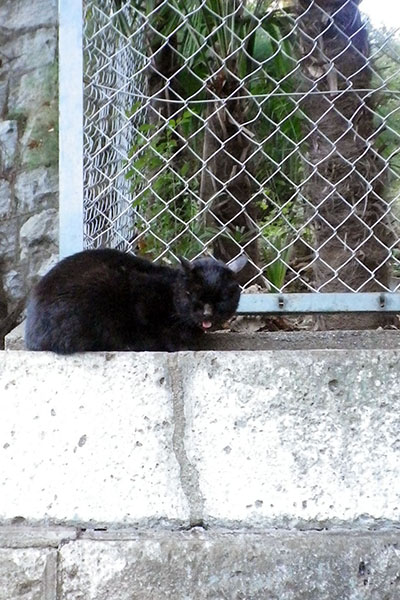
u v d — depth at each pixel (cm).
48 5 535
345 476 242
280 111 372
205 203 336
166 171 358
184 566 236
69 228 296
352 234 348
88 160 302
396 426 242
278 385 244
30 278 531
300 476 243
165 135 370
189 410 246
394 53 328
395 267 361
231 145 385
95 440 247
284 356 245
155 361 247
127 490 246
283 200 379
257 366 244
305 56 338
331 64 324
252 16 350
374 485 242
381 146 345
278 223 369
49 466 248
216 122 382
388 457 242
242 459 244
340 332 320
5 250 533
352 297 301
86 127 300
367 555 235
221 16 360
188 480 246
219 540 238
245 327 376
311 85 342
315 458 243
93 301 272
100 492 246
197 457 245
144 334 295
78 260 287
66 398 248
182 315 299
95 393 248
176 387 247
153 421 246
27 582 238
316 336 319
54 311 262
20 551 239
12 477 248
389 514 241
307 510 242
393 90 319
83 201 296
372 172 345
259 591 235
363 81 339
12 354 250
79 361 249
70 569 238
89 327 268
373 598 234
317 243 354
